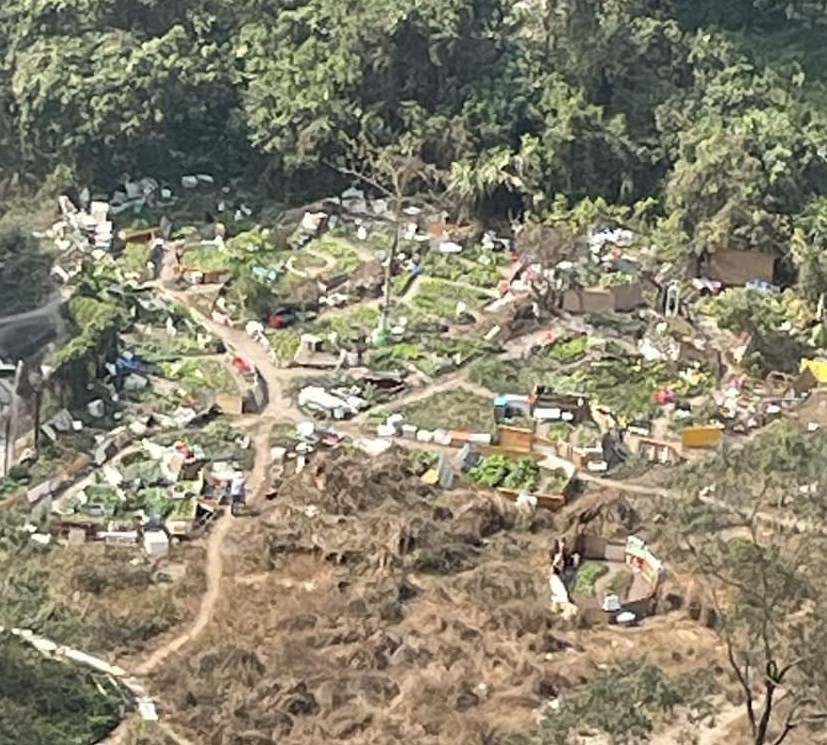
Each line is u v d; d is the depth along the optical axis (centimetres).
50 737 5962
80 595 7100
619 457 8550
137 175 11569
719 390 9288
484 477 8231
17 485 7975
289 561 7488
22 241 10544
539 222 11175
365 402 9025
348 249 10900
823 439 6431
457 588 7312
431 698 6456
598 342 9788
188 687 6444
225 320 9906
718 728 5862
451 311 10112
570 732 5081
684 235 10950
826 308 10138
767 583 5038
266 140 11556
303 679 6556
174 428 8656
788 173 11000
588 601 7212
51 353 9181
